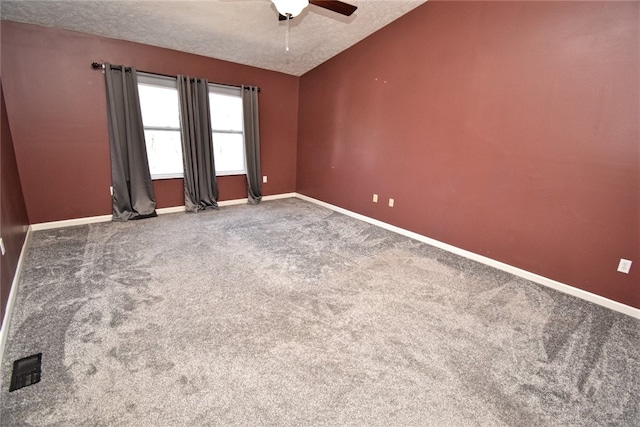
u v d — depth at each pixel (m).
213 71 4.27
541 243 2.64
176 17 3.15
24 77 3.03
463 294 2.42
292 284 2.44
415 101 3.46
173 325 1.88
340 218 4.39
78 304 2.04
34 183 3.25
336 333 1.87
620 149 2.18
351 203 4.52
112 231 3.43
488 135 2.89
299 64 4.65
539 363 1.70
